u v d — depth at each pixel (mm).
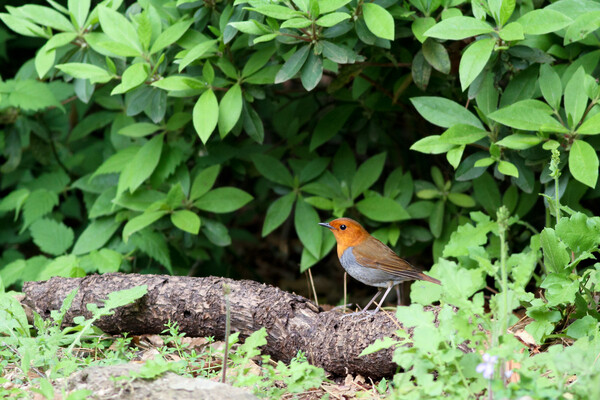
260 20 9734
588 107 9125
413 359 6547
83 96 10742
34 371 7848
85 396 6391
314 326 8500
